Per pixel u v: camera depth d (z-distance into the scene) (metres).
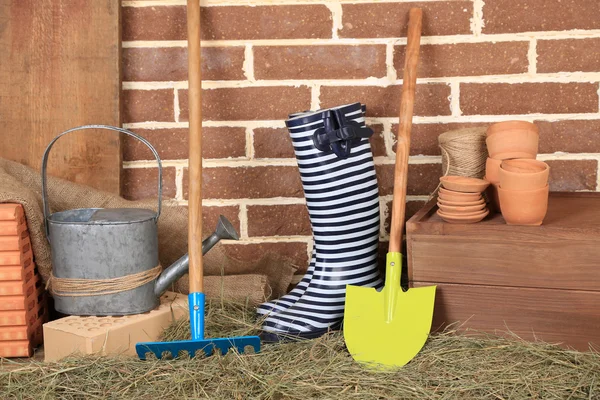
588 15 1.63
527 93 1.67
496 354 1.32
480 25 1.66
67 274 1.44
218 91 1.71
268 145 1.72
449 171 1.55
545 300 1.34
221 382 1.26
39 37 1.67
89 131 1.70
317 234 1.55
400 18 1.67
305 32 1.68
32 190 1.61
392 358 1.34
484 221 1.37
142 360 1.33
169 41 1.70
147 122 1.72
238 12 1.68
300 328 1.46
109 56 1.67
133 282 1.44
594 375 1.24
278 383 1.25
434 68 1.68
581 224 1.33
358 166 1.52
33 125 1.70
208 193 1.74
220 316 1.54
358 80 1.69
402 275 1.70
